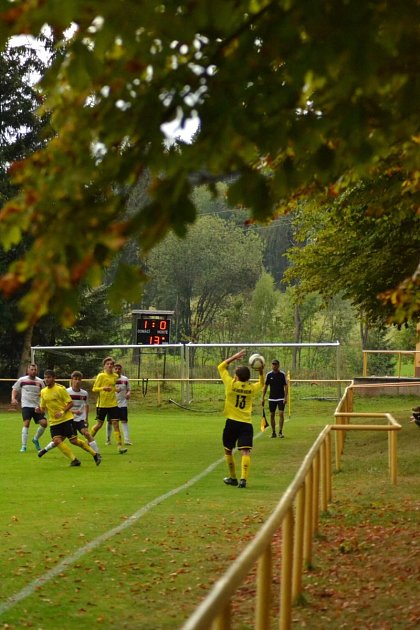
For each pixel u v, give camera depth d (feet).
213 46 18.56
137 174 17.98
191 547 44.06
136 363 193.67
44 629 30.48
